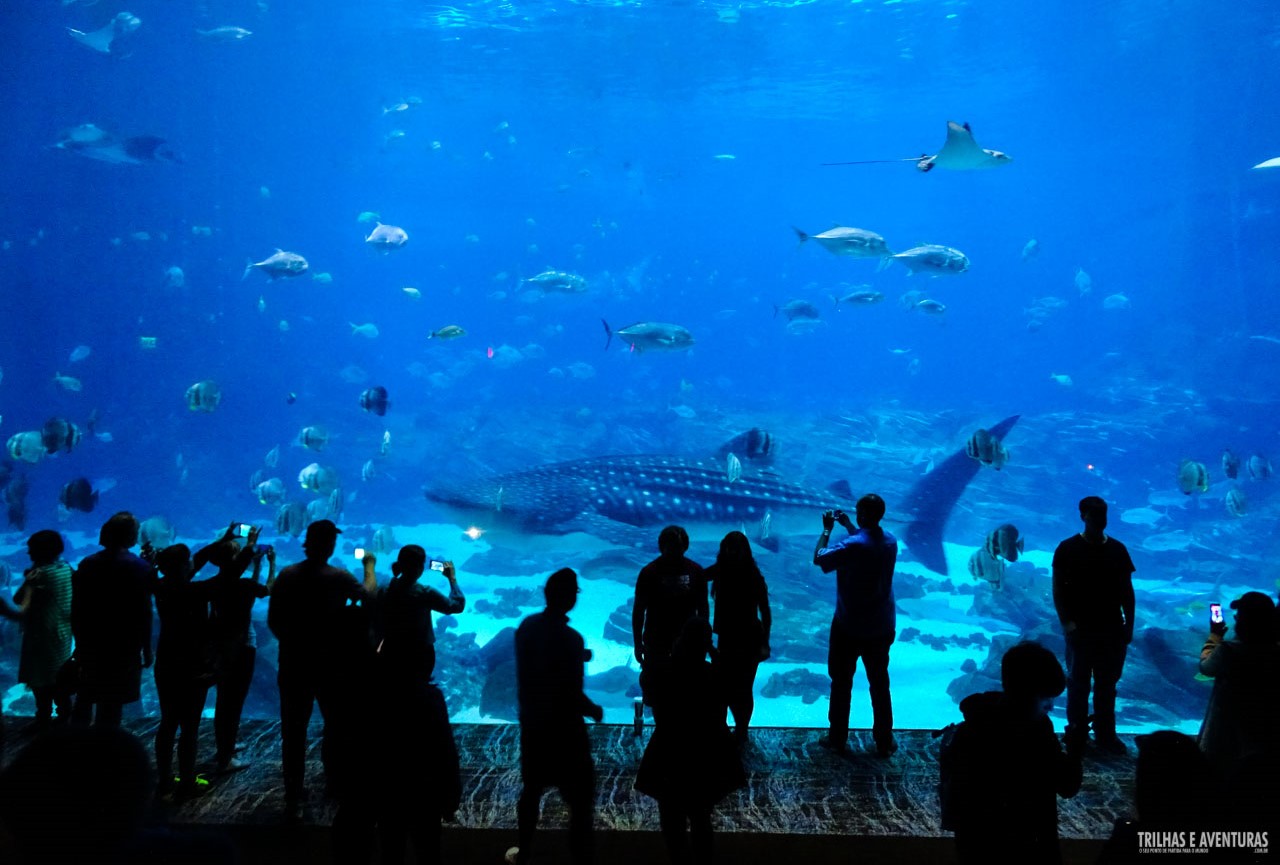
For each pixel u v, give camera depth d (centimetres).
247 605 487
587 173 3306
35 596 554
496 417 2755
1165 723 833
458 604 451
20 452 1092
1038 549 1875
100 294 4966
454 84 4441
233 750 508
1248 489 2081
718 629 527
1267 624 374
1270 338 3080
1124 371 3366
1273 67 4369
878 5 3153
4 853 329
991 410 2788
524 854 397
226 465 2656
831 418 2531
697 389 3391
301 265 1516
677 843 371
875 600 535
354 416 2806
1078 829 437
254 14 3434
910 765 521
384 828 355
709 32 3441
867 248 1145
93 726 236
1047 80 4472
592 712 404
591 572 1402
